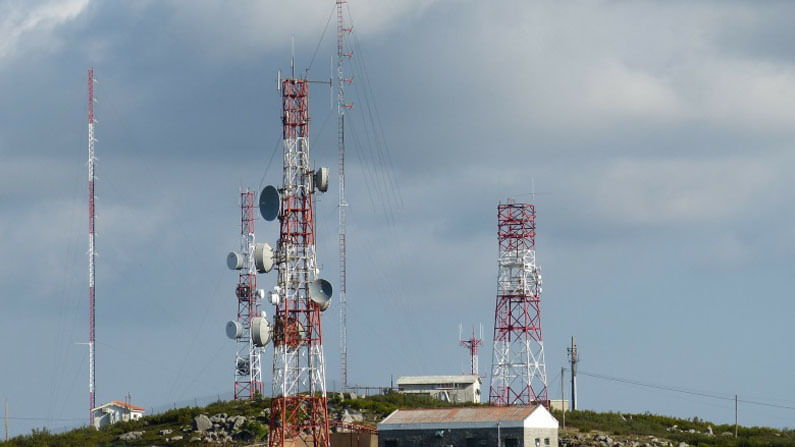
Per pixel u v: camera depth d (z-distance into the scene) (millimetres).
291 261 159750
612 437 181875
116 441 186125
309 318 159125
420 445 155375
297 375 158875
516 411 156250
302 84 162250
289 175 160625
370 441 162375
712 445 182500
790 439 188125
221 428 184625
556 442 157125
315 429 157625
